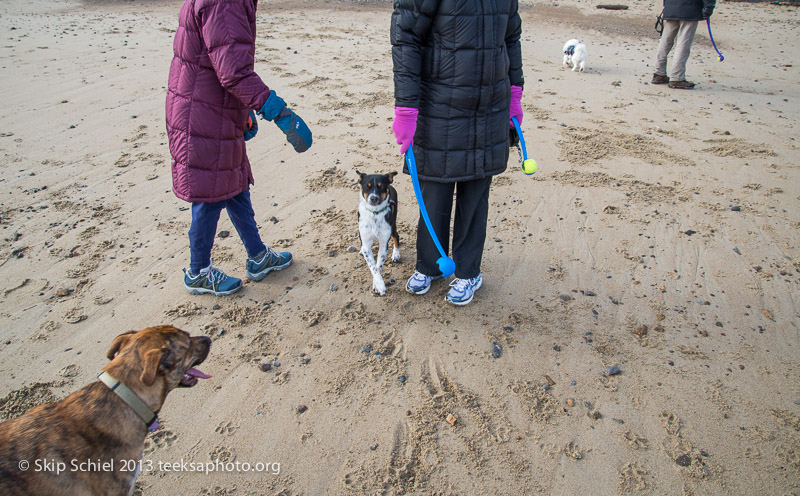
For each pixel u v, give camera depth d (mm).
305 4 15617
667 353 3535
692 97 8695
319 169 6012
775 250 4625
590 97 8625
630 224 5023
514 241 4773
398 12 3000
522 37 13055
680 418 3061
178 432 2920
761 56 11570
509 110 3586
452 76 3100
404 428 2969
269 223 5004
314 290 4109
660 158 6379
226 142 3455
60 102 7746
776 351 3557
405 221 5117
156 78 8773
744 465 2787
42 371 3309
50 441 2020
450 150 3312
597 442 2910
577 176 5934
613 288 4168
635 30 13977
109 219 5035
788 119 7664
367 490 2627
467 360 3455
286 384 3246
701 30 14047
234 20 3002
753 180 5832
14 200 5324
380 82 8758
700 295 4090
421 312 3896
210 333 3643
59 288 4094
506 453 2838
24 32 11664
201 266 3887
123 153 6324
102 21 13047
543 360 3463
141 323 3729
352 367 3383
